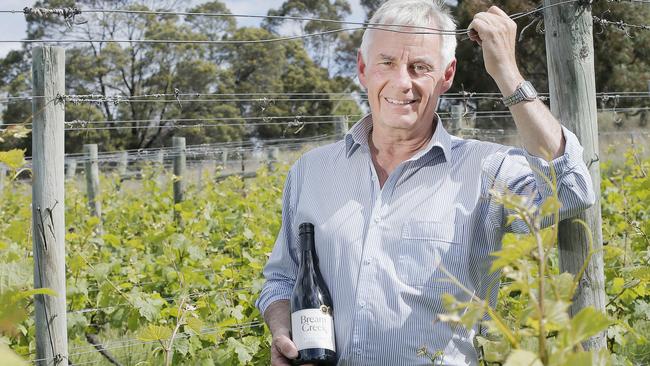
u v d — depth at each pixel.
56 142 3.73
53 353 3.69
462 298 2.39
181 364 4.67
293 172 2.80
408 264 2.40
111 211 9.92
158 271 6.06
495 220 2.42
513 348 1.27
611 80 27.25
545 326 1.16
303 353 2.45
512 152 2.48
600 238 2.87
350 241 2.48
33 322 4.49
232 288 5.38
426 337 2.38
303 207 2.64
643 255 5.05
